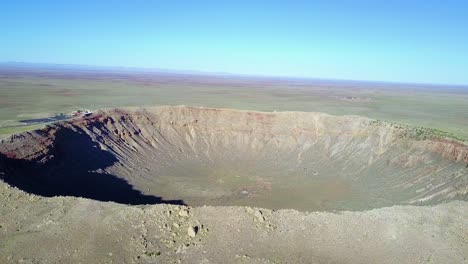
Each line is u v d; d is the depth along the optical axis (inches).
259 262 931.3
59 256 923.4
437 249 1007.0
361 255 977.5
